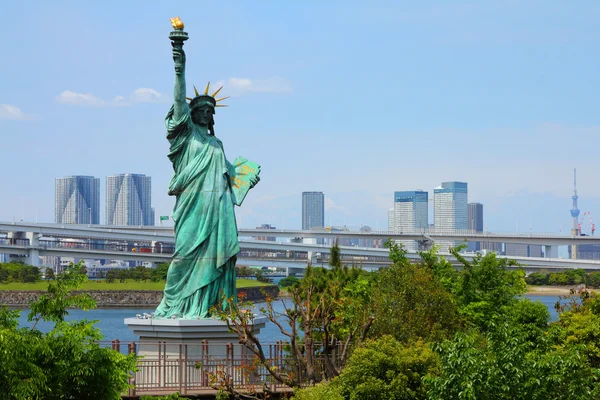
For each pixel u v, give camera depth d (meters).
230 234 88.88
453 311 84.62
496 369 56.88
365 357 63.59
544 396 57.28
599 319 83.00
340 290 85.75
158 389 75.81
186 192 88.94
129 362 56.81
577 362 58.41
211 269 87.62
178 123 88.94
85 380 51.94
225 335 84.25
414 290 83.75
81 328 56.44
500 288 103.88
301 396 62.38
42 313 55.12
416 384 63.03
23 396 46.34
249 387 72.00
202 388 77.19
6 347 47.22
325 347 70.06
